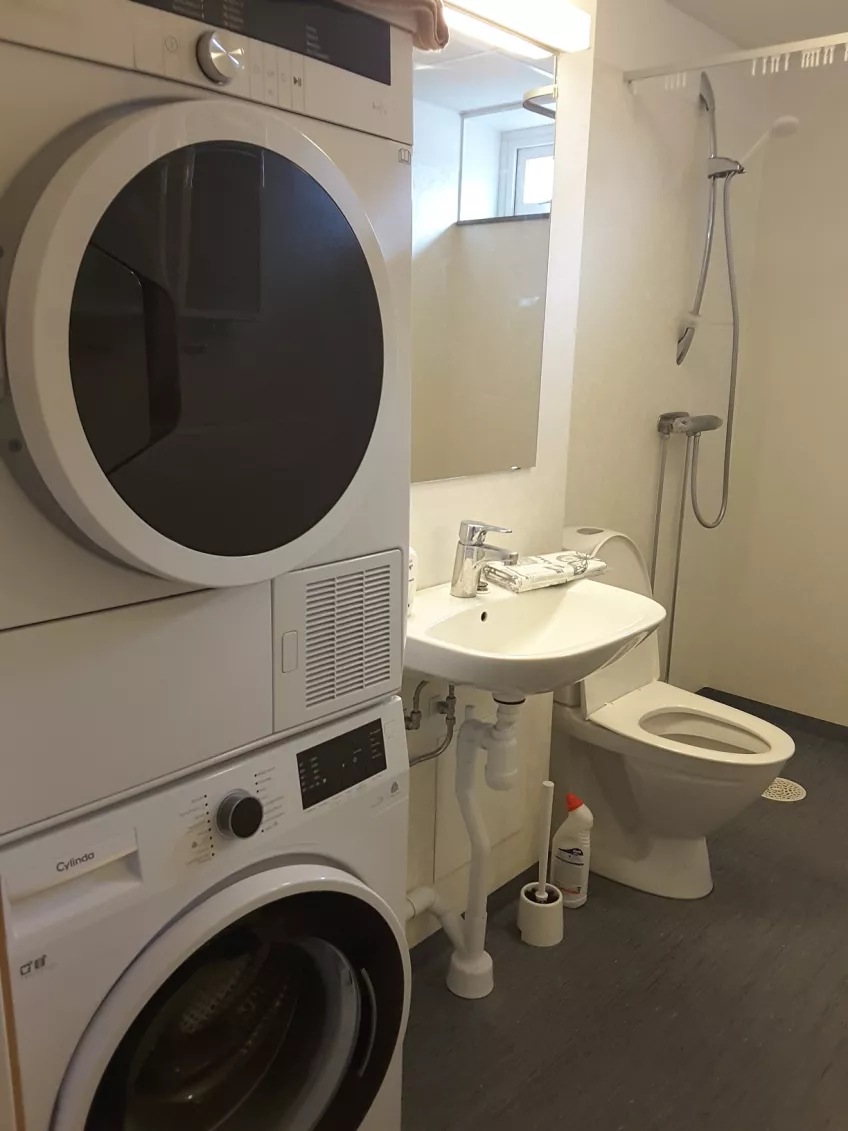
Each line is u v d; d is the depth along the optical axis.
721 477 3.04
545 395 1.97
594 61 2.01
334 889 1.05
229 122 0.82
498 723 1.66
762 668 3.13
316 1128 1.16
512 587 1.73
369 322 1.02
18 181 0.72
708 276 2.70
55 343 0.71
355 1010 1.19
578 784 2.22
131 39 0.78
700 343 2.74
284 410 0.94
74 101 0.75
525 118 1.76
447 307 1.71
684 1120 1.52
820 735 3.02
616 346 2.37
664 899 2.12
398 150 1.08
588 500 2.41
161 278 0.79
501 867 2.14
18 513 0.76
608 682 2.18
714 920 2.05
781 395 2.92
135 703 0.88
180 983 0.92
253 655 1.00
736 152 2.69
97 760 0.86
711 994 1.81
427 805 1.87
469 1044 1.67
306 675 1.07
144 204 0.76
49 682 0.81
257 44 0.88
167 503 0.83
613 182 2.20
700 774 1.93
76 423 0.73
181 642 0.91
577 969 1.88
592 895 2.14
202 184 0.81
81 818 0.86
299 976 1.17
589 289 2.21
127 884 0.88
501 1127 1.49
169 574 0.84
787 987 1.84
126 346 0.77
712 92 2.45
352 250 0.98
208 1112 1.10
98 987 0.86
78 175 0.71
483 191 1.73
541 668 1.42
